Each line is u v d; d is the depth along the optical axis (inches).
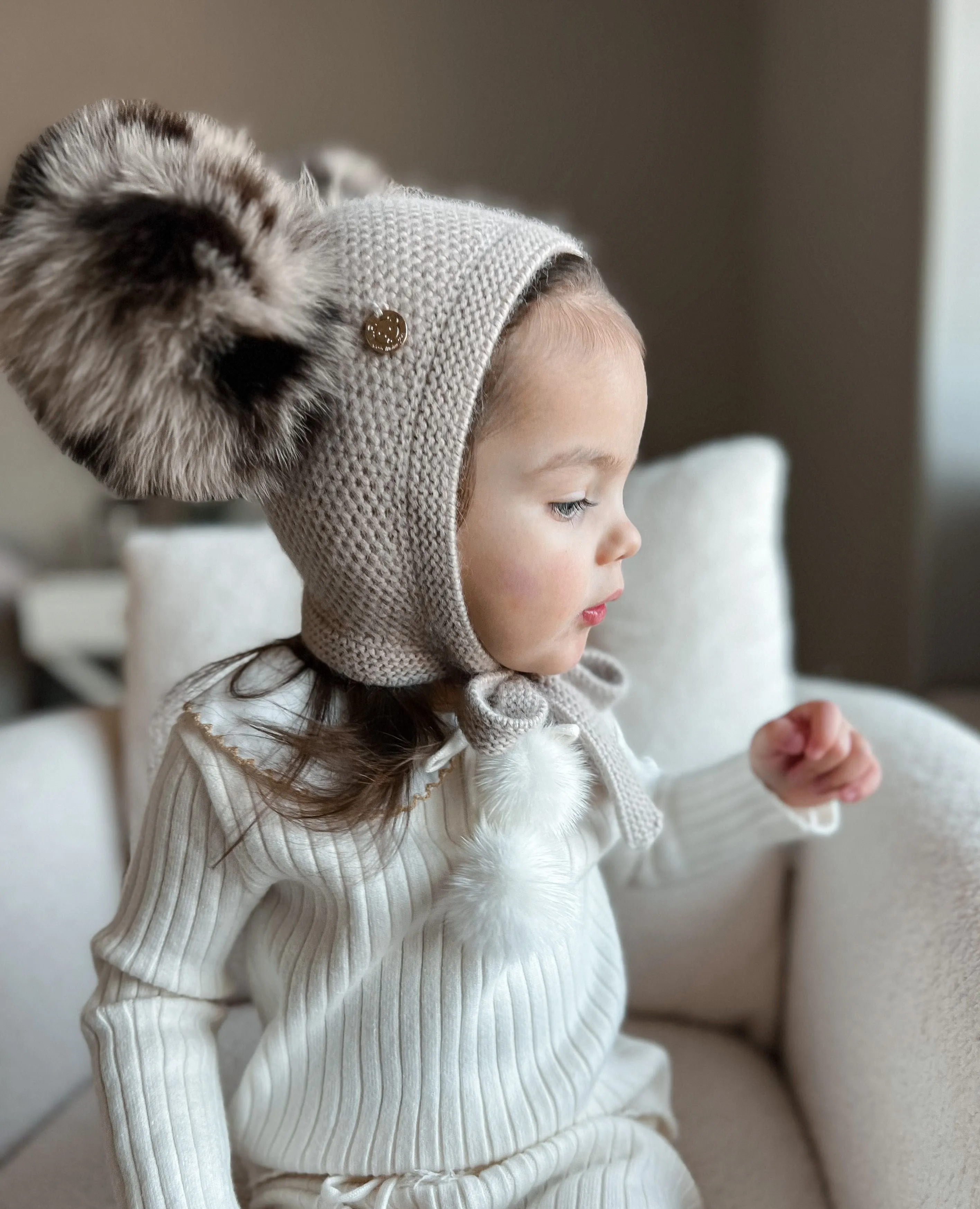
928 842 27.4
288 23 85.3
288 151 84.7
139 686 37.9
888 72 56.5
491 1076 24.4
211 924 23.5
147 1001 23.3
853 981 28.1
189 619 38.0
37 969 33.0
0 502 96.5
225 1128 23.3
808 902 33.1
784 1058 34.4
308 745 22.9
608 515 23.0
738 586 36.1
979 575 55.2
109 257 17.5
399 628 22.6
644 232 86.2
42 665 91.1
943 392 53.7
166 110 21.0
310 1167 24.8
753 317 85.0
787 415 76.7
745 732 35.4
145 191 18.1
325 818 22.5
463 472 21.1
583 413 21.2
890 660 59.9
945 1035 22.7
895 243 56.7
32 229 18.1
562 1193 23.4
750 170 84.4
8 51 86.8
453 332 20.2
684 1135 29.7
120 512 89.6
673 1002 35.5
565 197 86.0
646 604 36.0
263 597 38.5
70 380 18.2
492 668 23.4
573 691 25.7
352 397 20.4
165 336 17.6
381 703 23.9
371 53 85.2
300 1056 24.8
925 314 53.3
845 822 32.1
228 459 19.1
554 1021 25.3
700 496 36.6
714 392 88.4
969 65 50.5
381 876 23.4
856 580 64.6
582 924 26.5
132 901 23.9
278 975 25.0
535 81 84.7
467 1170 24.2
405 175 86.7
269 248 18.6
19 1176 29.1
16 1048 31.5
